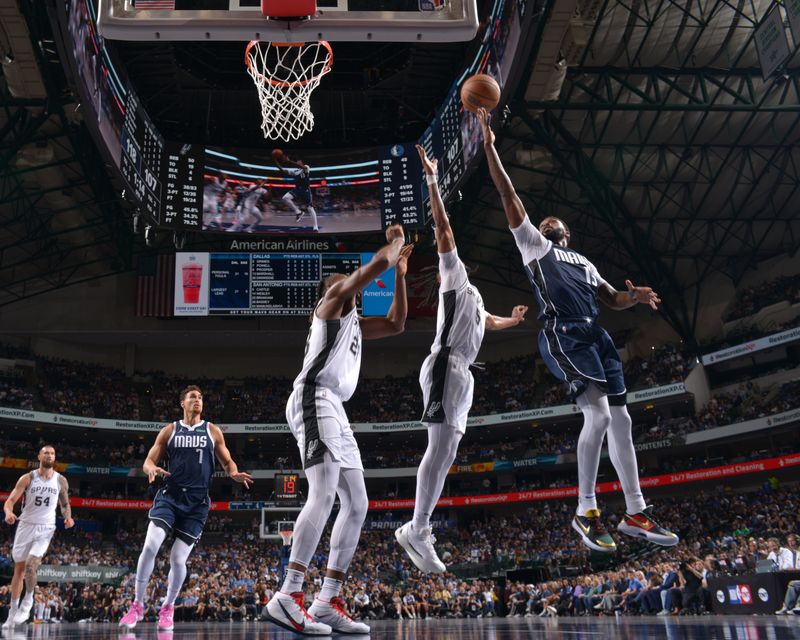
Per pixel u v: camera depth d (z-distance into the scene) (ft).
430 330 132.46
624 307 16.92
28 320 128.36
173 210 83.41
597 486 117.29
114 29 23.00
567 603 71.15
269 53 60.03
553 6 64.13
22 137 81.10
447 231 17.11
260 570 97.55
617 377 15.67
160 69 86.84
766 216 108.99
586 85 85.61
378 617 81.35
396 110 94.99
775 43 73.36
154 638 13.00
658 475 113.70
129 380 136.46
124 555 109.60
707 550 90.38
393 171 88.43
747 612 42.98
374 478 131.44
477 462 127.95
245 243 108.99
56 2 53.42
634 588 59.88
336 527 15.51
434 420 16.30
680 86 87.51
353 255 107.55
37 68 69.51
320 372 15.44
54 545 103.60
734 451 119.65
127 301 130.11
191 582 89.76
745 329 114.93
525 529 118.42
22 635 15.01
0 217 108.27
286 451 143.74
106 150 68.90
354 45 86.99
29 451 121.80
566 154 95.71
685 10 74.28
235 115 95.91
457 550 115.96
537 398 132.67
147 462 23.20
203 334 131.03
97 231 114.83
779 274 115.14
